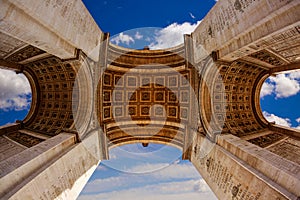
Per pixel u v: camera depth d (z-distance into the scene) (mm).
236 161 16891
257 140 22438
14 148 20375
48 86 25766
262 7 13562
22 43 18672
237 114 25594
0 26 12656
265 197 13445
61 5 15875
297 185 11898
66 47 18266
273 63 22891
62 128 22547
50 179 15641
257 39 15109
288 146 20812
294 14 12086
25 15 12961
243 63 22516
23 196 12664
